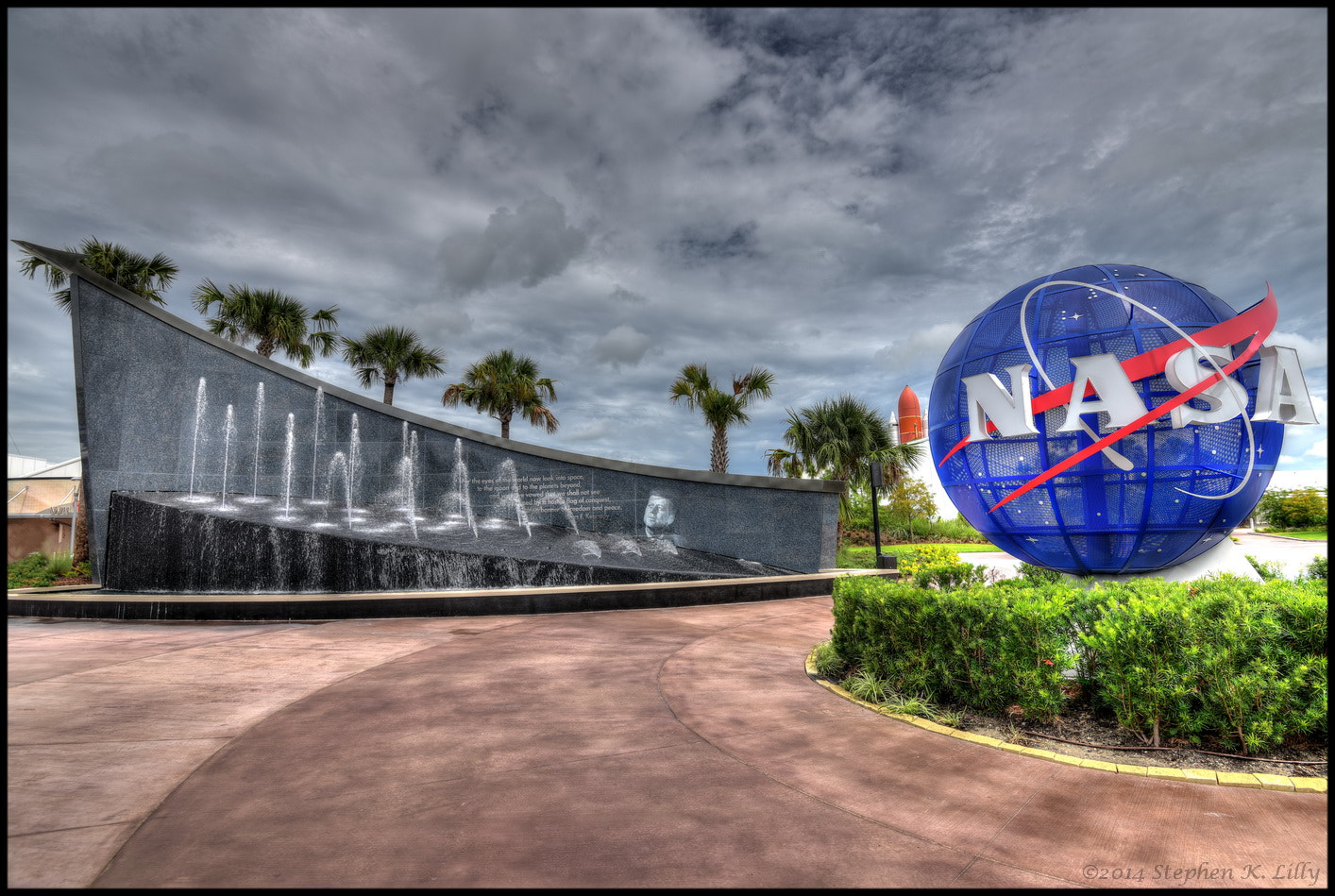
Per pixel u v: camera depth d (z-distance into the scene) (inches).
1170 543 253.9
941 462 299.3
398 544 502.9
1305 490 1333.7
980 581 307.0
